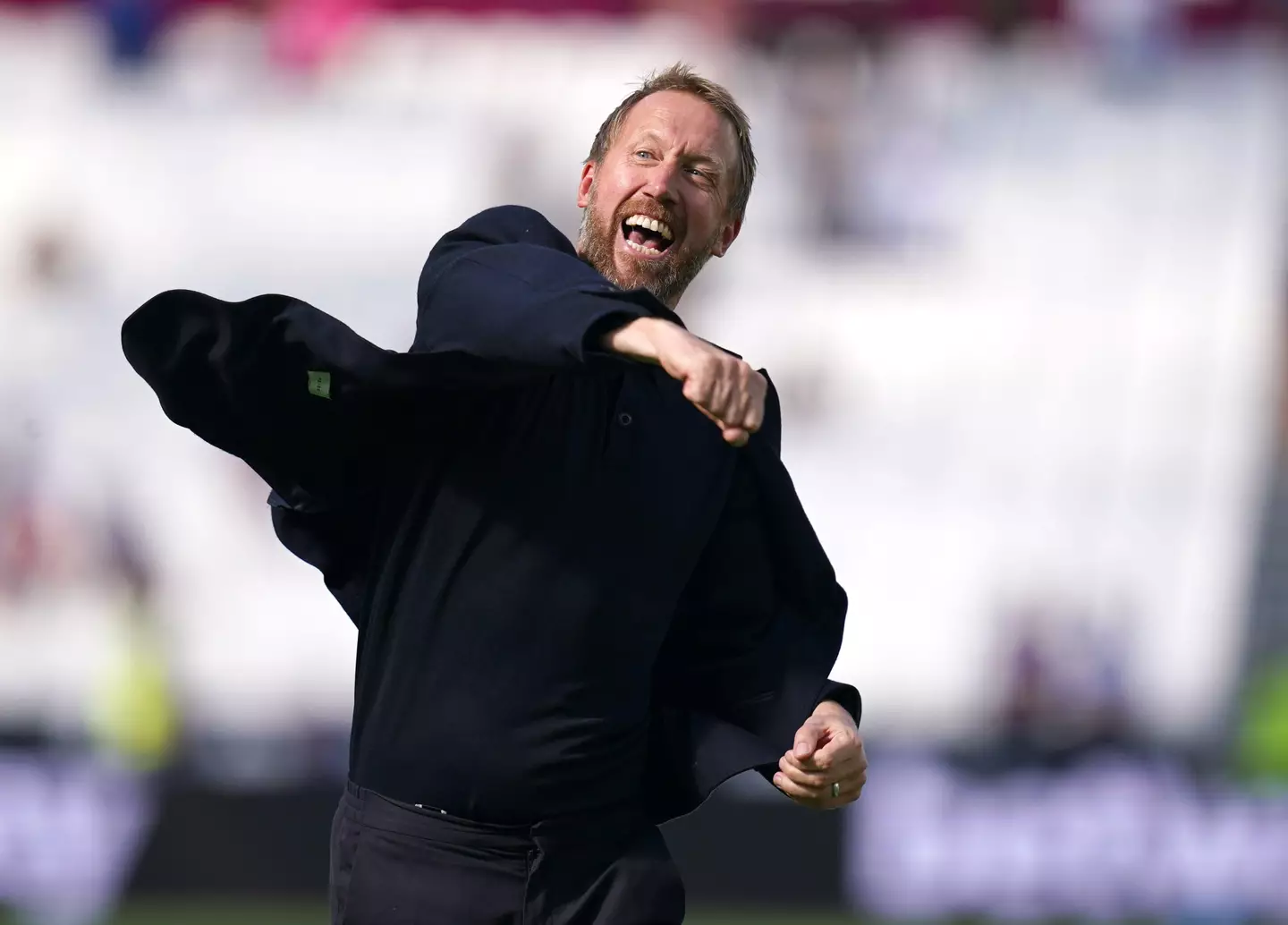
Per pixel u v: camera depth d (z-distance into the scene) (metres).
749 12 42.62
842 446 39.53
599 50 42.97
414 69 42.84
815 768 8.39
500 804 8.05
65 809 34.69
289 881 33.91
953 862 34.16
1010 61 42.56
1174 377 40.25
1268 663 37.47
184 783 35.00
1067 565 38.44
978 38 42.53
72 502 37.88
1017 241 41.09
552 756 8.05
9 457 38.25
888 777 35.19
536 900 8.12
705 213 8.85
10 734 35.81
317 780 35.09
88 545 37.62
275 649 37.03
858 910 33.09
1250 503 39.16
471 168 42.12
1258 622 37.97
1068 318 40.72
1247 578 38.44
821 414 39.78
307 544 8.70
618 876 8.27
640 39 43.03
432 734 8.08
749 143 9.22
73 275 40.91
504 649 8.04
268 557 37.66
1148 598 38.06
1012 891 34.03
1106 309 40.81
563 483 8.06
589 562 8.07
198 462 38.25
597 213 8.92
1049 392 40.16
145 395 38.97
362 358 7.68
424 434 8.21
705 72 42.28
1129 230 41.59
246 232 41.59
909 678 37.09
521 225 8.27
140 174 41.78
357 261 41.41
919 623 37.81
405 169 41.91
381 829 8.16
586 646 8.08
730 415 6.52
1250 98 42.50
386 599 8.25
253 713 36.34
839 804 8.63
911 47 42.38
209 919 31.47
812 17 42.34
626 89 42.47
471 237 8.20
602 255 8.89
